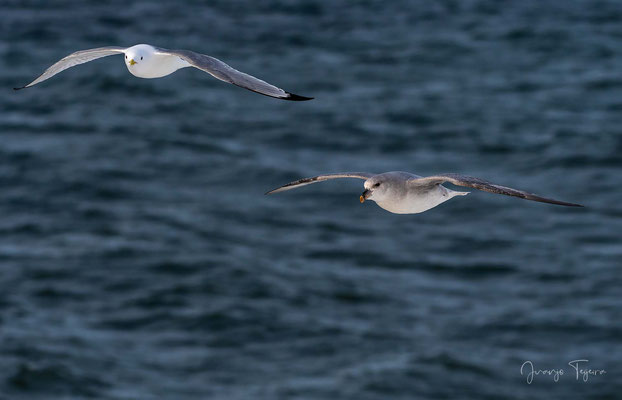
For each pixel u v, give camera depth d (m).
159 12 55.62
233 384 24.59
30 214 33.47
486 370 25.20
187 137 40.25
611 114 42.78
